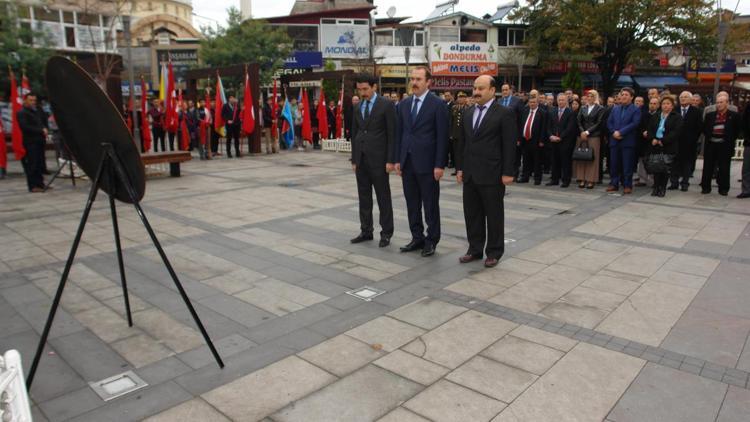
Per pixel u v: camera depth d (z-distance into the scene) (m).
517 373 3.33
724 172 9.37
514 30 33.31
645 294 4.66
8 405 1.91
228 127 16.12
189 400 3.07
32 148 10.10
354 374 3.34
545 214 7.93
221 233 6.93
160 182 11.37
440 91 31.97
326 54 32.31
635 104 9.75
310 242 6.48
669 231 6.83
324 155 16.94
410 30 32.56
